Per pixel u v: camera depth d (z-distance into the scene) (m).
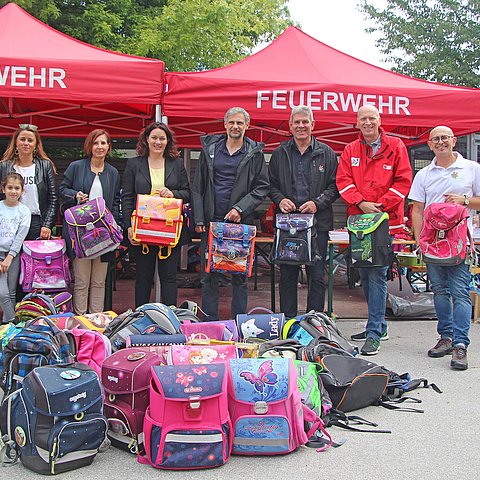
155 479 2.73
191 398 2.79
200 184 5.14
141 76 5.40
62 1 13.73
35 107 8.58
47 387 2.77
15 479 2.72
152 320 3.96
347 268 9.39
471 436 3.29
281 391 2.99
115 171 5.51
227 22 13.35
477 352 5.17
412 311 6.59
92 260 5.34
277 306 7.25
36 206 5.29
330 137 10.02
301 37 6.76
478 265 6.82
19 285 5.28
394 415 3.63
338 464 2.91
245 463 2.92
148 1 15.44
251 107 5.55
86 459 2.85
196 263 9.96
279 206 5.20
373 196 5.12
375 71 6.45
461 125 5.82
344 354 3.83
